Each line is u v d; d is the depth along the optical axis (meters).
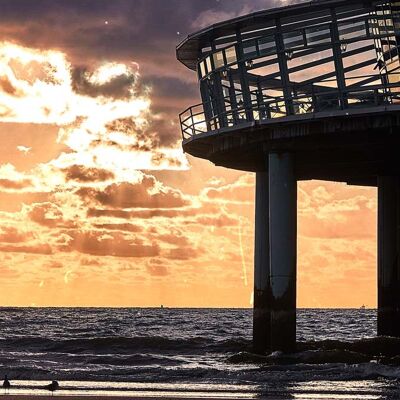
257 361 46.16
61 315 187.62
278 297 42.84
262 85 41.97
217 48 43.66
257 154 45.66
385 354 49.22
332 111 39.28
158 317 170.88
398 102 39.06
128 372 41.62
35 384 35.75
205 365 46.03
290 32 40.53
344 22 39.44
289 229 42.72
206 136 44.41
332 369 40.25
